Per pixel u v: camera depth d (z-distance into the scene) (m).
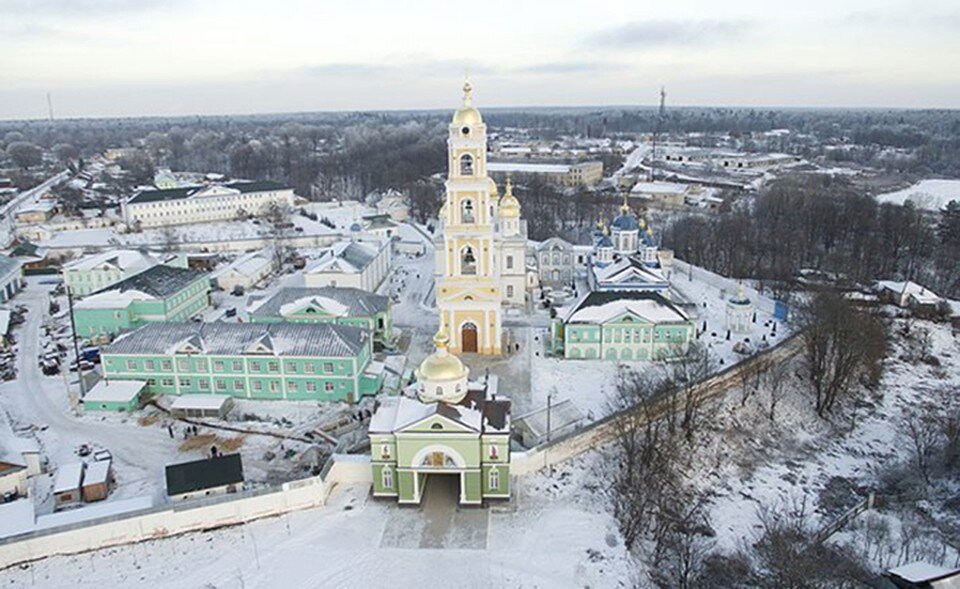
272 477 69.44
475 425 63.78
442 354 67.00
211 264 158.62
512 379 92.88
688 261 154.62
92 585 54.72
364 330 91.44
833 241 164.88
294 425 80.19
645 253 130.00
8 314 115.00
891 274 146.12
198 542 59.97
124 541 59.66
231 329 88.81
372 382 86.81
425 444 63.66
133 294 110.06
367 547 59.50
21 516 59.72
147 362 86.62
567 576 56.62
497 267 119.12
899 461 79.25
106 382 86.94
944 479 74.31
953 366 102.56
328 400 86.00
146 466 72.12
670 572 58.91
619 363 98.50
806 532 65.56
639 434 77.44
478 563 57.78
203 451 74.88
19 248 158.12
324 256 129.75
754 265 151.50
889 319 115.88
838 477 76.56
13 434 74.62
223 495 62.53
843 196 195.88
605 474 71.50
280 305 102.62
